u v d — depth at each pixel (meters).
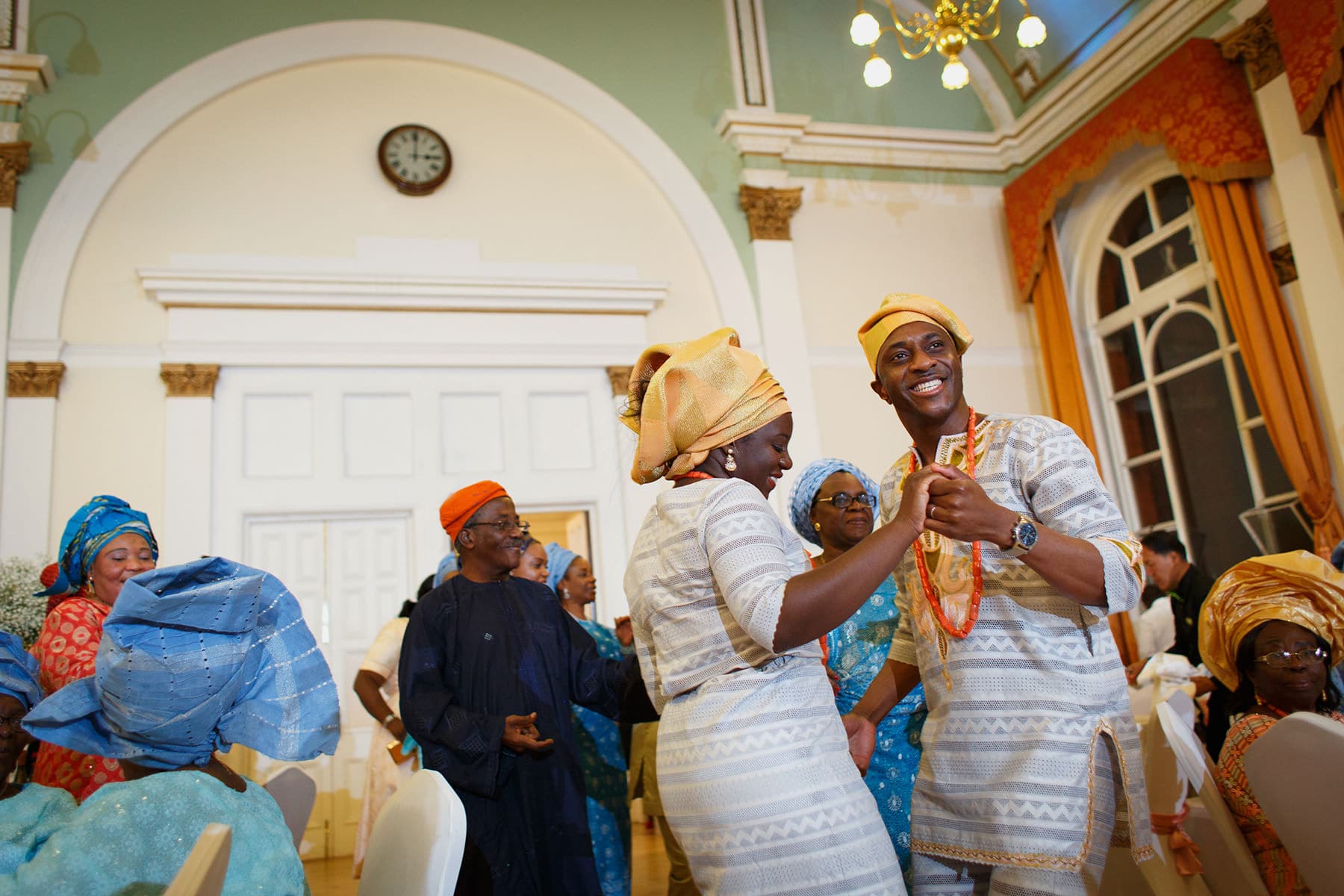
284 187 6.13
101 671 1.32
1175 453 6.41
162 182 5.94
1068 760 1.39
